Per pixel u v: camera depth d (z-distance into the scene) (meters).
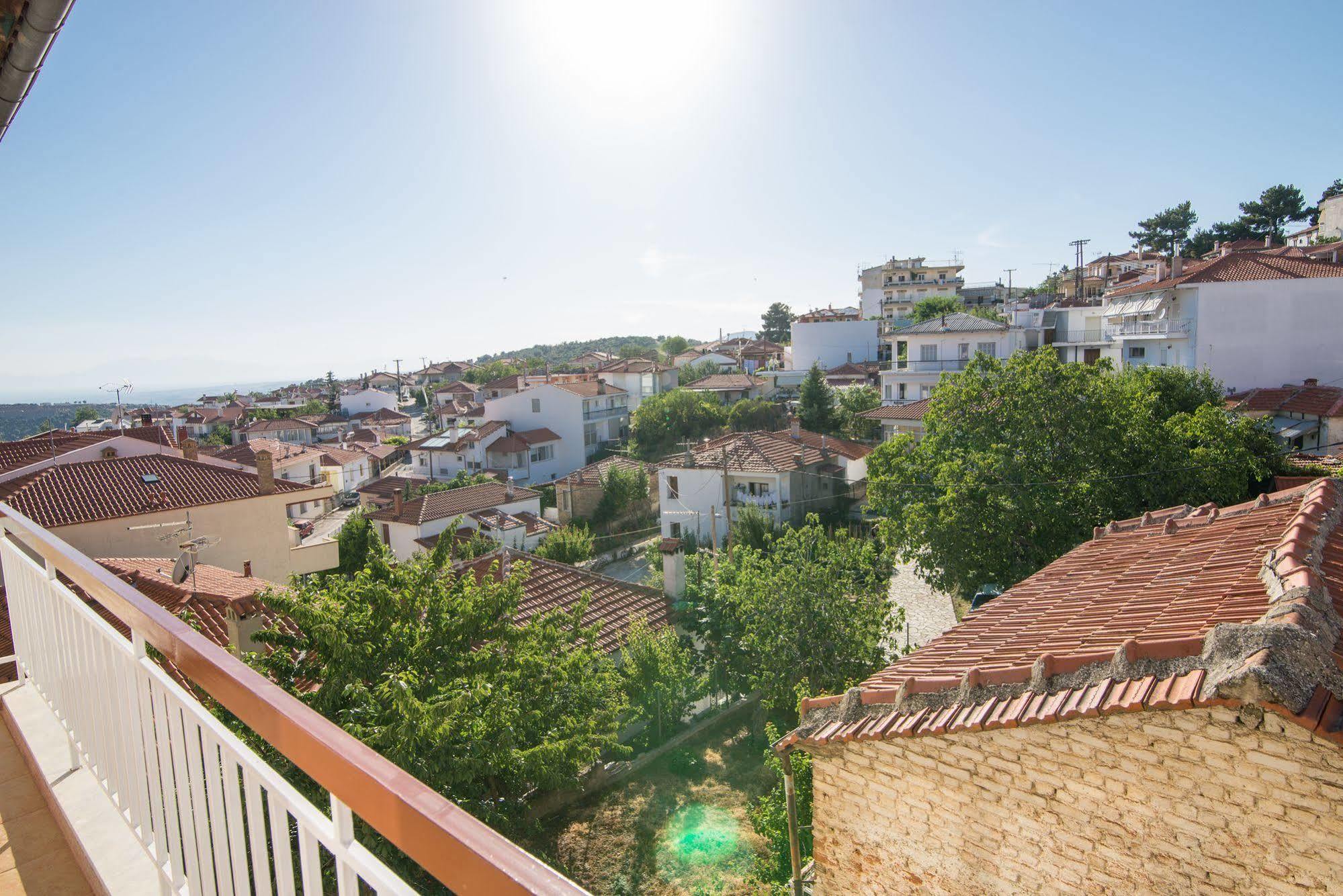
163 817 2.88
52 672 4.14
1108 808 5.08
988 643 7.15
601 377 69.00
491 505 39.12
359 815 1.46
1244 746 4.47
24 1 3.20
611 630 18.83
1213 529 8.23
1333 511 6.85
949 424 20.16
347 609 11.05
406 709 8.96
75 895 3.26
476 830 1.21
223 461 36.16
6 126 4.34
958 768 5.88
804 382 52.75
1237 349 34.84
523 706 11.20
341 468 57.41
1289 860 4.36
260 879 2.08
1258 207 66.56
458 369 123.31
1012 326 45.53
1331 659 4.20
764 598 16.58
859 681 15.66
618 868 12.75
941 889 6.11
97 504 20.17
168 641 2.37
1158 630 5.59
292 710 1.70
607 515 40.88
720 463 35.09
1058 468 17.98
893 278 89.50
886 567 25.58
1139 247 79.25
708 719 17.91
